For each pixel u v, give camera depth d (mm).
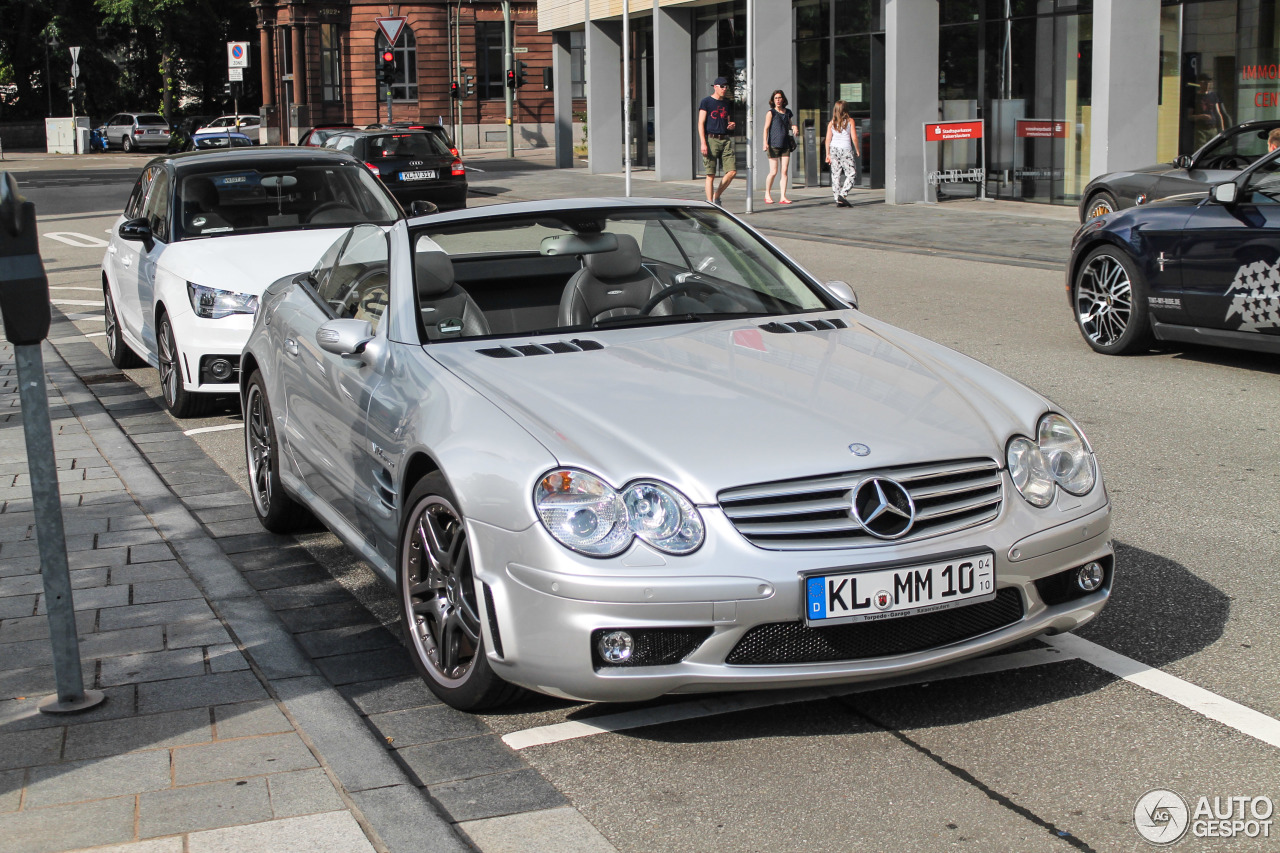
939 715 3811
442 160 25266
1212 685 3965
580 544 3436
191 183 9227
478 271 4941
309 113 58750
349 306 5227
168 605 4777
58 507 3781
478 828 3248
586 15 34406
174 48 73000
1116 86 18359
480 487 3656
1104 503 3928
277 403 5676
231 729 3705
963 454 3715
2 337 11492
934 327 10898
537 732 3803
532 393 3971
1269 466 6508
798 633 3502
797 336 4613
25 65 73500
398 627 4762
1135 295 9250
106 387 9758
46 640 4453
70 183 36969
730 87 29625
